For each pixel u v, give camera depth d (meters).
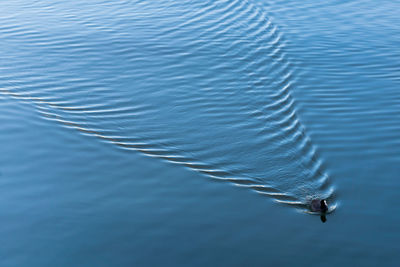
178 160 20.89
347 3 38.50
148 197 18.62
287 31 33.38
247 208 18.06
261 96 25.59
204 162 20.75
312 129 22.72
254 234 16.80
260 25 34.31
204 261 15.66
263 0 39.16
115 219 17.47
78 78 27.41
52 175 19.75
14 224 17.19
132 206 18.12
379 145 21.38
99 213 17.75
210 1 38.88
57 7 37.94
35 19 35.50
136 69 28.38
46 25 34.38
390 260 15.61
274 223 17.31
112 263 15.55
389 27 33.75
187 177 19.80
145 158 20.97
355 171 19.80
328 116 23.72
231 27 34.03
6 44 31.38
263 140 22.06
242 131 22.75
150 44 31.45
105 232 16.86
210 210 17.95
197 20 35.28
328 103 24.83
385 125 22.80
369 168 19.95
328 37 32.41
